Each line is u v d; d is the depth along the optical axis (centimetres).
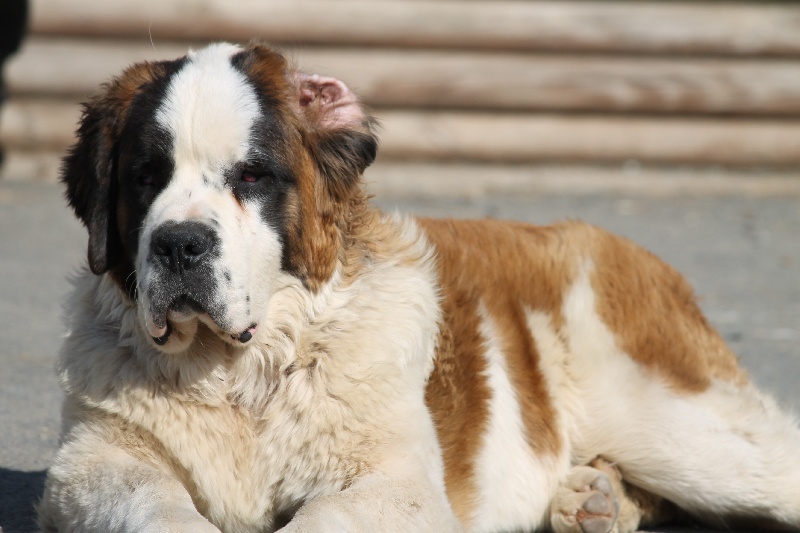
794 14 2673
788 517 996
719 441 999
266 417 855
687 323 1066
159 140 827
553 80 2586
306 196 862
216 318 802
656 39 2630
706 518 1026
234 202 830
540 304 1036
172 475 856
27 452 1063
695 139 2644
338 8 2548
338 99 892
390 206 2348
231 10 2519
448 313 960
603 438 1020
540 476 994
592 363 1025
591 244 1076
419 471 831
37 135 2514
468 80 2564
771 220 2412
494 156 2598
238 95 841
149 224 811
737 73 2641
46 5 2477
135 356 855
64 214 2284
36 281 1817
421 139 2567
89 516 795
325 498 780
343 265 884
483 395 958
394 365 862
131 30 2505
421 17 2567
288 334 860
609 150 2628
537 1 2609
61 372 874
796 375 1417
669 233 2258
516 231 1074
